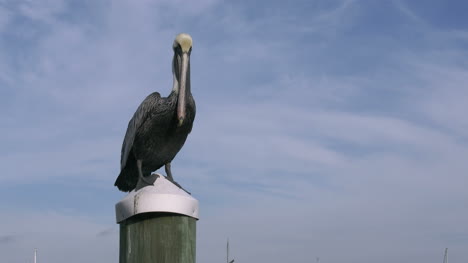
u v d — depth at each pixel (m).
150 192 3.48
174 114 4.06
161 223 3.45
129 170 4.33
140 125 4.11
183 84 3.95
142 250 3.44
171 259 3.43
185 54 4.00
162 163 4.23
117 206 3.59
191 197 3.52
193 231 3.51
